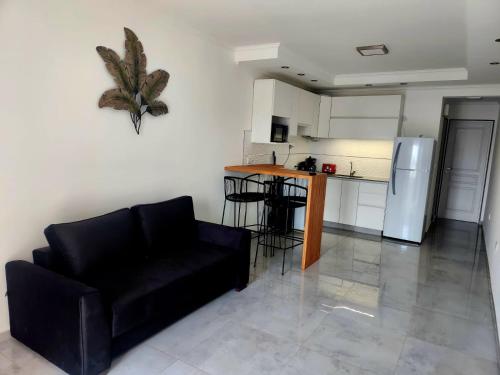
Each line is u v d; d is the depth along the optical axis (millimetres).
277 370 2230
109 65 2879
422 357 2441
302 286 3523
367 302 3242
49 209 2609
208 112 4090
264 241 4922
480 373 2293
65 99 2619
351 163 6418
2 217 2348
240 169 4285
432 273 4070
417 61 4473
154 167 3477
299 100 5367
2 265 2379
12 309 2361
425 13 2967
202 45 3867
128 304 2152
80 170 2793
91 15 2727
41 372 2098
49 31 2469
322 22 3312
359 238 5465
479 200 6934
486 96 5312
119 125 3070
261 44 4129
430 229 6316
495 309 2988
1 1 2197
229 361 2293
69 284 2018
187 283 2639
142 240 2982
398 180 5363
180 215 3336
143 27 3162
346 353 2445
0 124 2271
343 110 5953
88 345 1957
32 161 2469
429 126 5680
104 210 3029
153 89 3316
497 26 2662
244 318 2846
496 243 3660
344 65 4879
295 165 6273
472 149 6914
